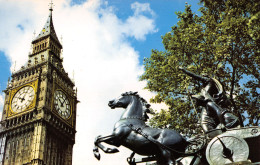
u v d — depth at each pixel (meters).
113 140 10.30
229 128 10.18
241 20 20.56
